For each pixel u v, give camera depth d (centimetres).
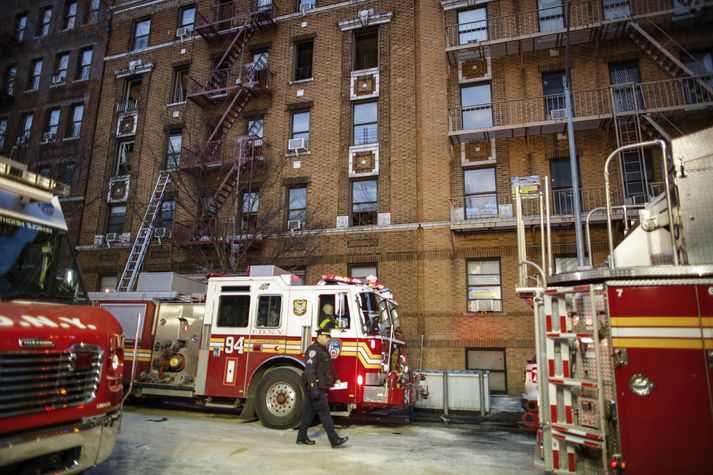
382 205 1884
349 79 2058
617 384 437
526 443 880
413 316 1738
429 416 1154
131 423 912
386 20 2055
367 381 915
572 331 488
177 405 1242
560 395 494
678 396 419
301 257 1908
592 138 1739
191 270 2067
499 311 1688
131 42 2570
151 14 2558
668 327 432
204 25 2267
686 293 434
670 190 530
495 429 1043
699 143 501
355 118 2041
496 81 1877
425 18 2002
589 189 1694
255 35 2278
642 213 619
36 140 2566
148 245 2153
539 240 1684
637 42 1719
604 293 462
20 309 422
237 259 1764
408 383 1038
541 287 588
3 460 368
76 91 2580
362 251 1853
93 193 2373
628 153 1683
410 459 703
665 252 589
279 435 854
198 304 1130
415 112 1930
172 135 2309
